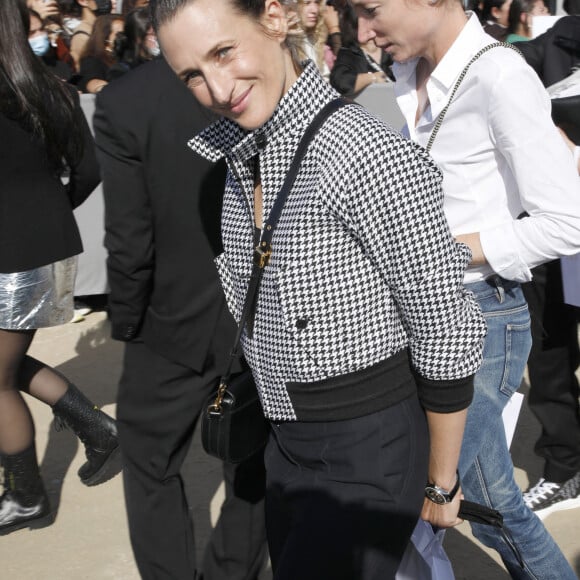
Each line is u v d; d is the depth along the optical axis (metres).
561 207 1.79
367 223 1.42
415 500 1.59
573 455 3.02
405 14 1.83
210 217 2.17
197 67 1.45
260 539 2.43
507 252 1.85
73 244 2.82
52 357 4.47
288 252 1.48
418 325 1.48
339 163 1.43
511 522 2.10
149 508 2.38
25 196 2.68
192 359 2.27
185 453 2.42
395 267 1.44
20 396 2.93
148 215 2.17
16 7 2.52
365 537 1.56
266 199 1.54
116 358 4.45
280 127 1.50
